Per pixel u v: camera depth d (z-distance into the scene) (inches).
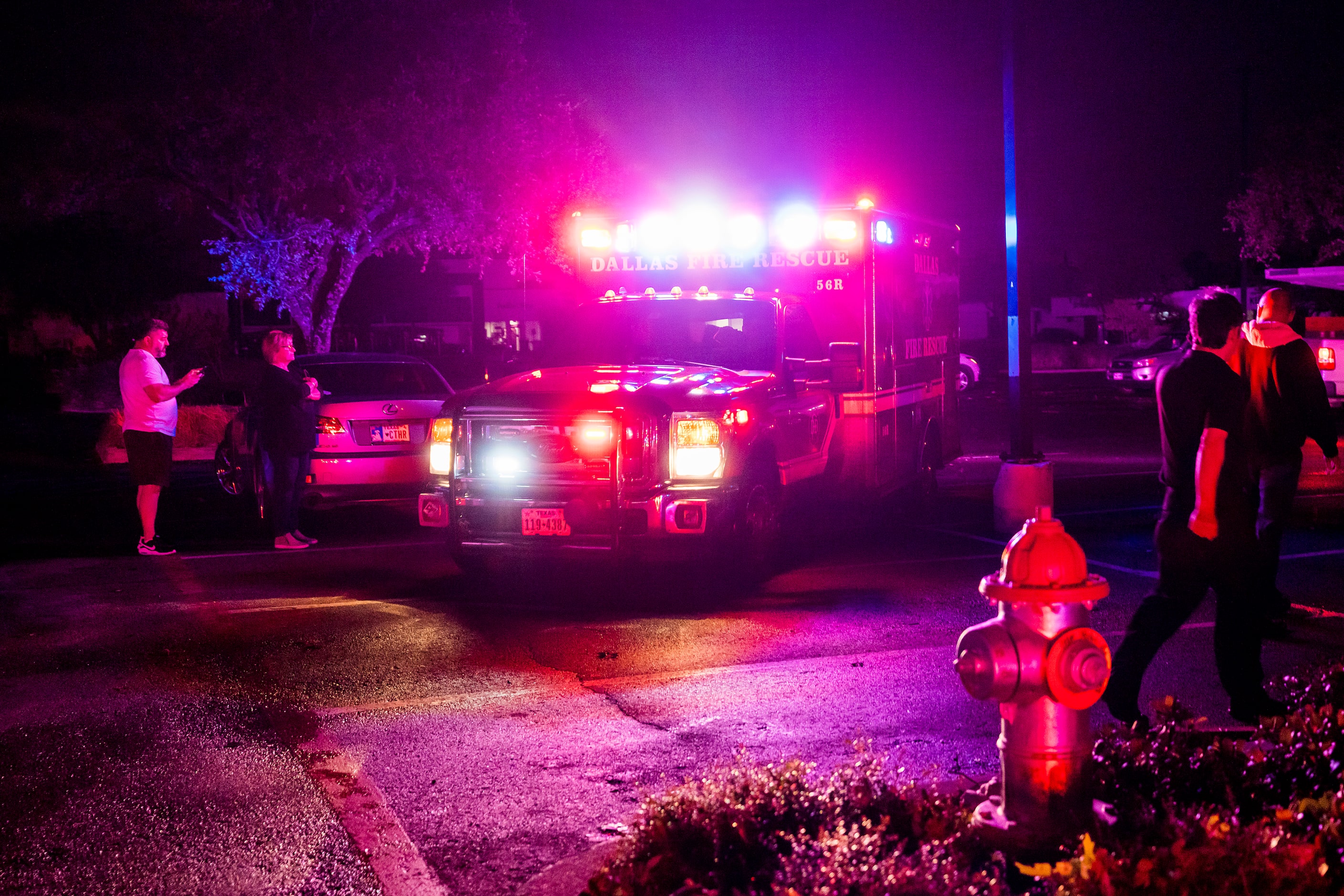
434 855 171.5
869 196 404.5
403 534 457.7
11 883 163.9
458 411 345.1
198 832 180.7
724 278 411.5
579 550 332.8
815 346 404.8
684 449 333.4
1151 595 207.2
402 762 209.8
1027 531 139.7
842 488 415.8
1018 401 430.3
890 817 141.9
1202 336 202.5
